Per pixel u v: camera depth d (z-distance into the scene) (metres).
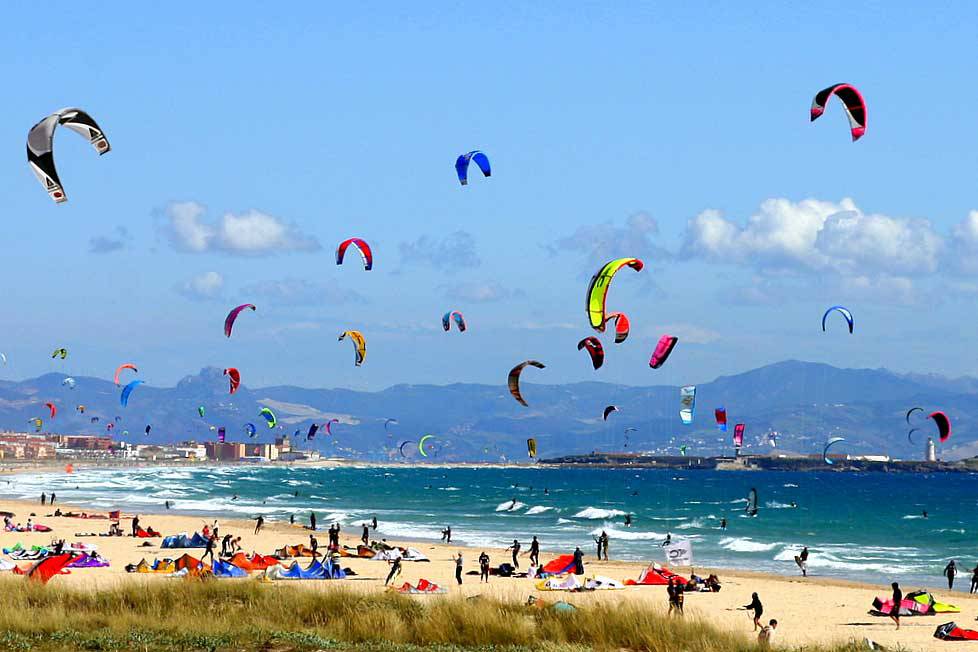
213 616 22.30
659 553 59.75
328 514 92.56
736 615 34.12
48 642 19.14
